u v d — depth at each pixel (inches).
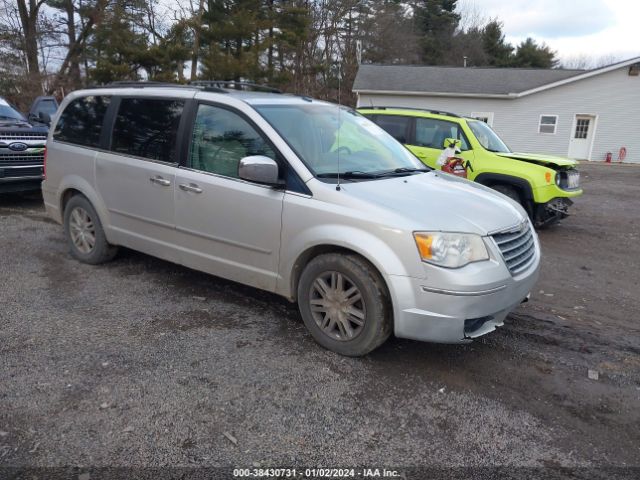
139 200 184.2
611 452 109.2
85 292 184.2
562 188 308.2
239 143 158.6
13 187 317.4
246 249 158.1
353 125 184.7
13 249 232.8
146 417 114.1
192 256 173.6
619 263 253.9
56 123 219.8
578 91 971.9
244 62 994.7
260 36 1113.4
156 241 183.8
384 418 117.6
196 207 166.2
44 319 160.9
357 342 139.3
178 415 115.2
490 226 135.6
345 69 1309.1
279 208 147.5
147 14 1128.2
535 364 145.0
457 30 2031.3
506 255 137.0
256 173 141.5
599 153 995.9
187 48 1038.4
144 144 183.2
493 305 130.6
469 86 1019.9
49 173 220.7
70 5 1213.7
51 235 258.8
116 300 177.8
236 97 164.6
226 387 126.7
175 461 101.3
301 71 1248.8
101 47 1082.1
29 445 104.3
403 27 1710.1
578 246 286.5
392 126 348.5
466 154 321.7
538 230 326.0
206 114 167.8
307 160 149.1
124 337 150.8
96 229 204.8
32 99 1098.7
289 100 175.6
